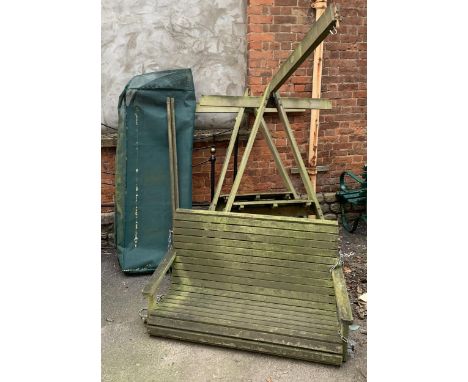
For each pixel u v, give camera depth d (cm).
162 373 253
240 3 411
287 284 296
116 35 396
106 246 423
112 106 408
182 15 404
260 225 301
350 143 460
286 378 249
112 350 273
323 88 438
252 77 414
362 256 401
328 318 277
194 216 314
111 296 339
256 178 440
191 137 376
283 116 357
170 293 310
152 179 371
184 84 368
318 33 253
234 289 305
